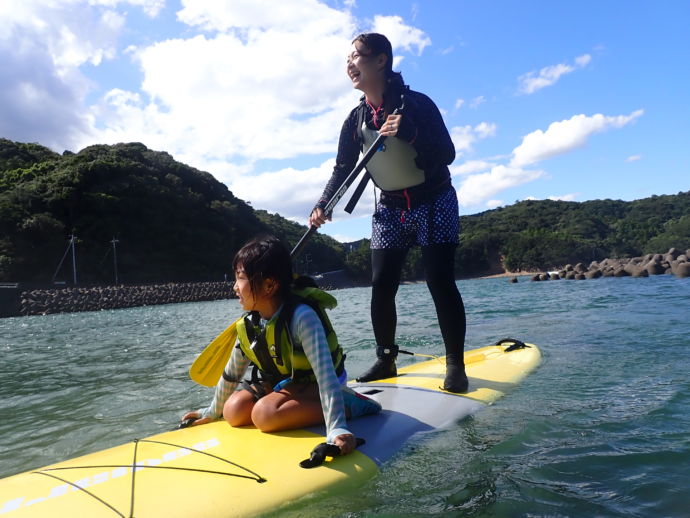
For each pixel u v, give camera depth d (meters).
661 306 8.48
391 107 2.85
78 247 53.38
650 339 4.78
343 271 84.06
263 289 1.89
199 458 1.73
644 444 2.07
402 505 1.58
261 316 2.00
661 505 1.54
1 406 3.60
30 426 2.99
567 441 2.13
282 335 1.93
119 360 5.79
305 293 2.03
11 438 2.75
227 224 68.44
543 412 2.54
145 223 59.97
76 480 1.56
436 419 2.34
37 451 2.53
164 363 5.35
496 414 2.51
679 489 1.64
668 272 29.22
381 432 2.07
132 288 41.53
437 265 2.88
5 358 6.66
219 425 2.11
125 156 68.94
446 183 2.98
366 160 2.76
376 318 3.13
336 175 3.12
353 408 2.17
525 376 3.30
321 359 1.86
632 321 6.38
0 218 49.47
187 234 62.34
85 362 5.77
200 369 2.34
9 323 19.05
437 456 1.96
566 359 3.90
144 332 10.35
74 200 55.72
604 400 2.73
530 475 1.79
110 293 37.84
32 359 6.39
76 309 33.03
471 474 1.81
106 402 3.53
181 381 4.21
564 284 24.47
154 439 1.93
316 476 1.66
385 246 3.08
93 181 59.50
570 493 1.64
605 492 1.64
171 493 1.49
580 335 5.36
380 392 2.70
